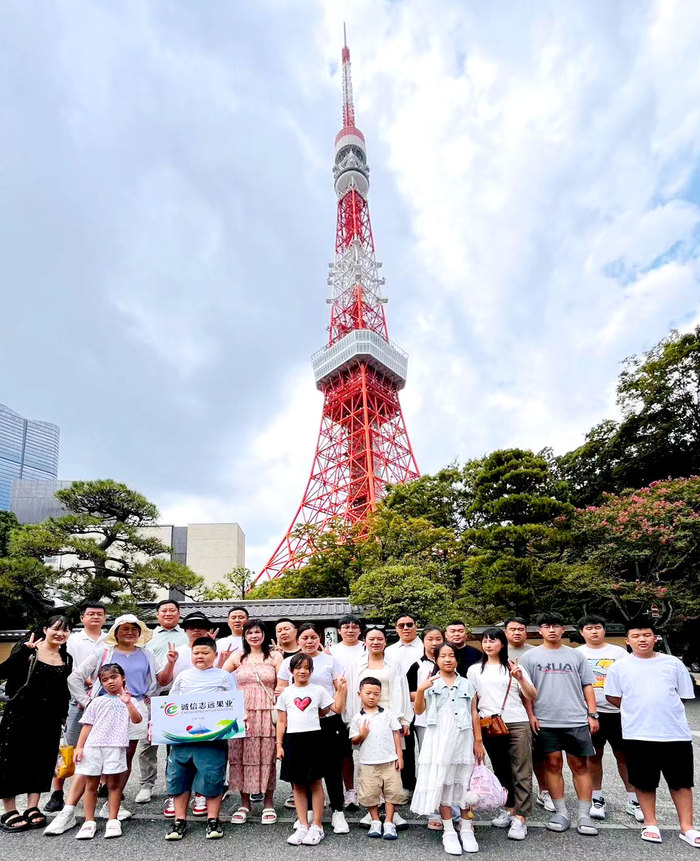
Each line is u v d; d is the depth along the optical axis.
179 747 4.28
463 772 4.05
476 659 5.54
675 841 4.00
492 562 14.48
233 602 15.89
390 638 15.47
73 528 14.52
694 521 13.52
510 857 3.76
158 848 3.96
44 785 4.40
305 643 4.72
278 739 4.30
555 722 4.34
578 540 15.56
